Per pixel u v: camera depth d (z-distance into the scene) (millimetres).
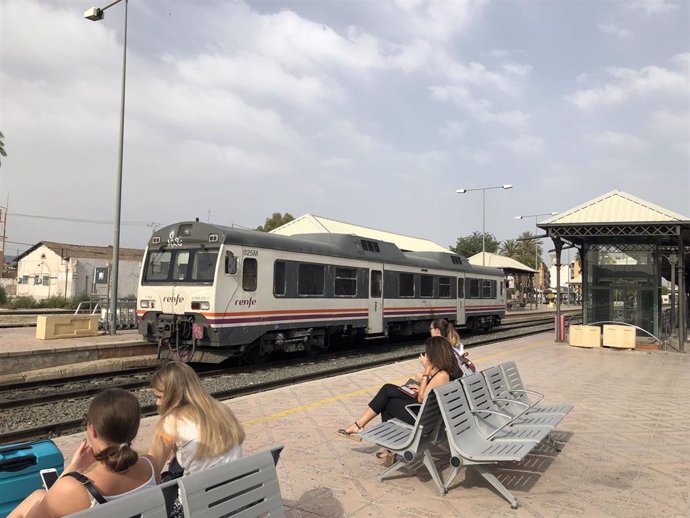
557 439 6520
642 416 7676
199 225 13164
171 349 13055
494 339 22172
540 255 86625
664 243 21406
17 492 3146
